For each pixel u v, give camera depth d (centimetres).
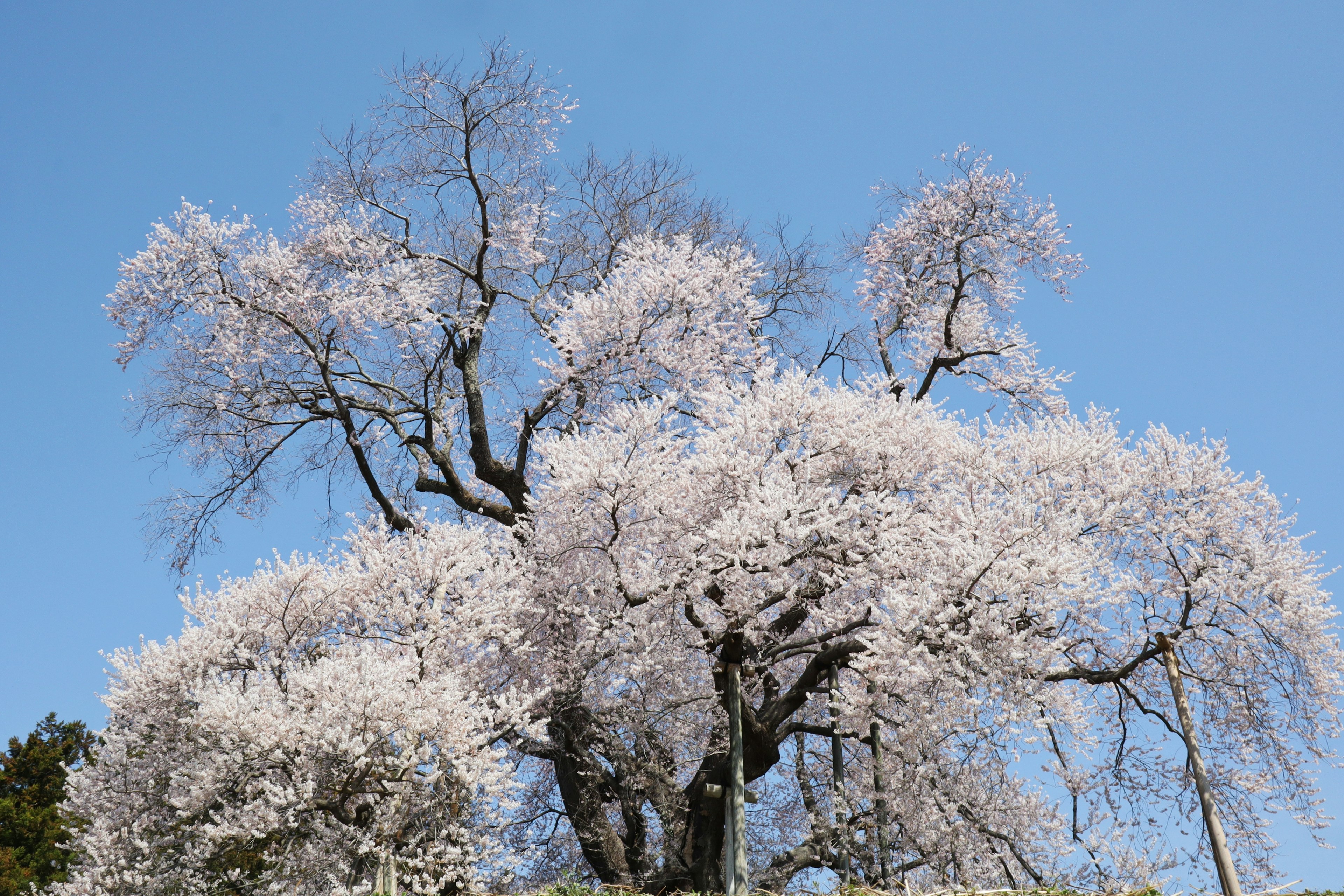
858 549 1192
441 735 1023
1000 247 1806
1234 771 1213
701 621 1180
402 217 1770
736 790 994
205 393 1630
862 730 1157
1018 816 1188
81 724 2223
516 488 1616
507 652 1341
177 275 1550
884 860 1114
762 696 1498
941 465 1336
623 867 1302
